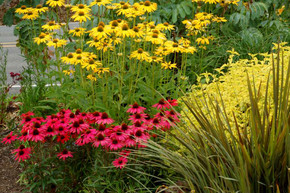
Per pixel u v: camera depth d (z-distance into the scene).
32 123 2.90
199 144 2.52
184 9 4.95
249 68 3.38
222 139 2.43
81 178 3.09
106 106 3.60
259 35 4.84
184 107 3.30
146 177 2.94
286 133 2.22
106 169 2.92
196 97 3.21
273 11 5.63
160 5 5.19
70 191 2.98
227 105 2.96
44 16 4.73
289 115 2.35
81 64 3.31
